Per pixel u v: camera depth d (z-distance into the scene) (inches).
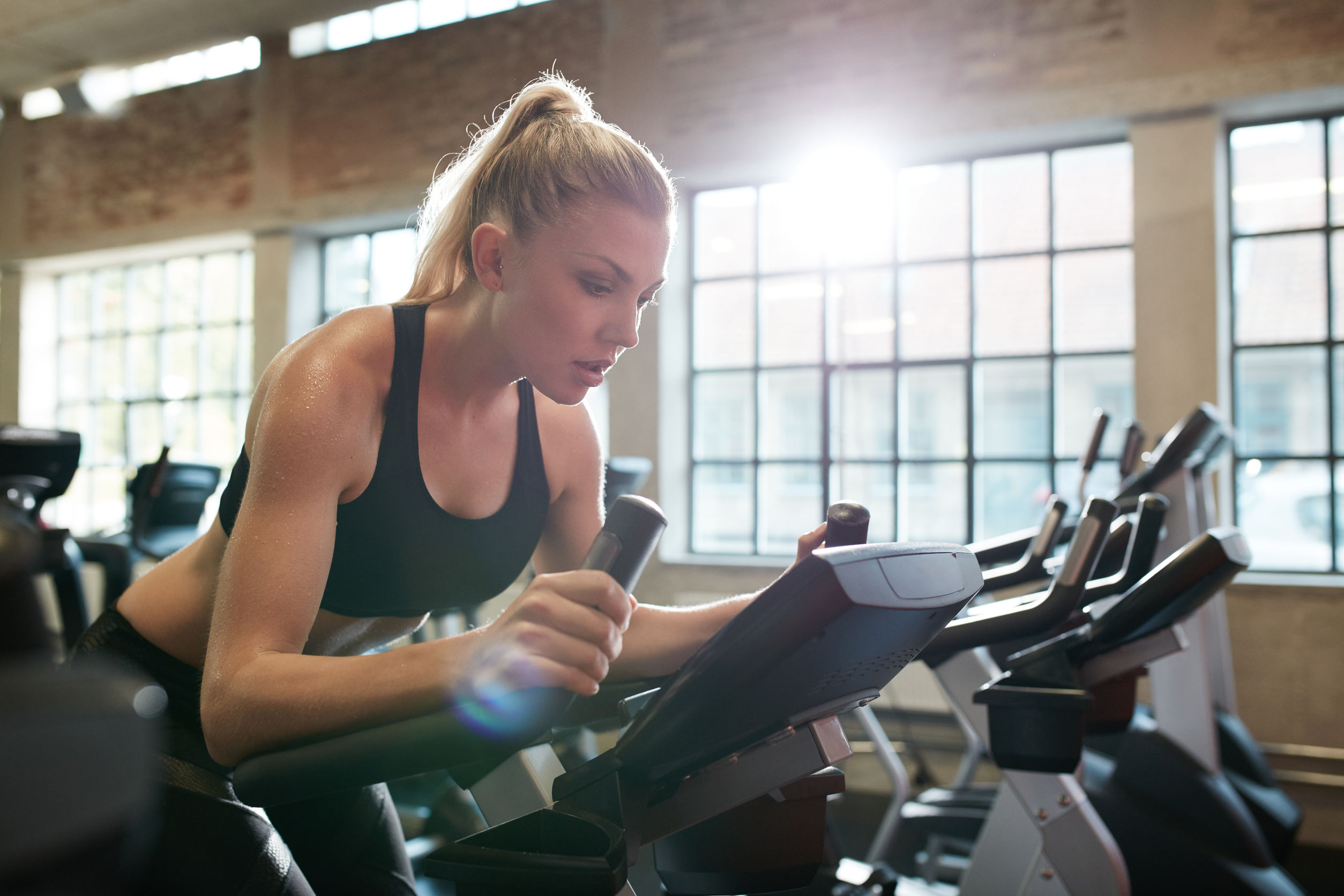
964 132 177.3
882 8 184.7
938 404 191.6
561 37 216.1
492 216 33.7
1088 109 167.6
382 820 44.7
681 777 31.7
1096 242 180.1
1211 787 85.7
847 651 26.0
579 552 45.6
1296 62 154.4
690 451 212.7
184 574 41.9
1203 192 161.9
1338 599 151.3
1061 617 47.0
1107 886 53.6
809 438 202.2
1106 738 101.8
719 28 199.2
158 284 287.0
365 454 33.9
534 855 28.0
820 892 57.3
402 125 236.4
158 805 34.2
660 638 37.8
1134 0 165.6
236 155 259.0
